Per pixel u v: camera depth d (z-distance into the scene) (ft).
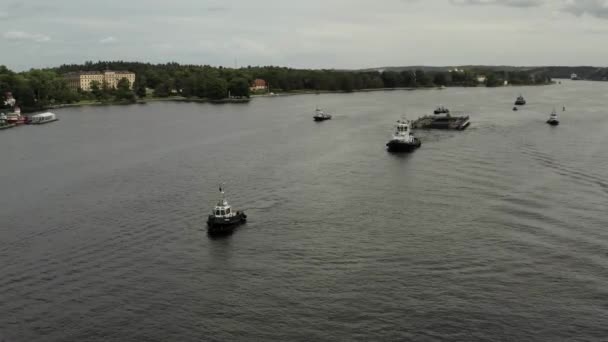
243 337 280.51
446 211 449.48
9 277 346.95
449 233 401.49
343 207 467.93
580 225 408.87
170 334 284.41
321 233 409.69
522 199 474.08
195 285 333.01
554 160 622.95
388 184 538.88
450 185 526.98
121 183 562.66
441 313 295.89
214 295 320.70
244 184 549.13
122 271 353.31
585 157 636.07
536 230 401.08
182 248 387.55
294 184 545.85
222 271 350.43
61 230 425.69
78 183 568.00
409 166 618.85
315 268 351.46
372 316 295.28
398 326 286.05
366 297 313.73
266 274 345.10
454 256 362.12
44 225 437.17
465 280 329.72
